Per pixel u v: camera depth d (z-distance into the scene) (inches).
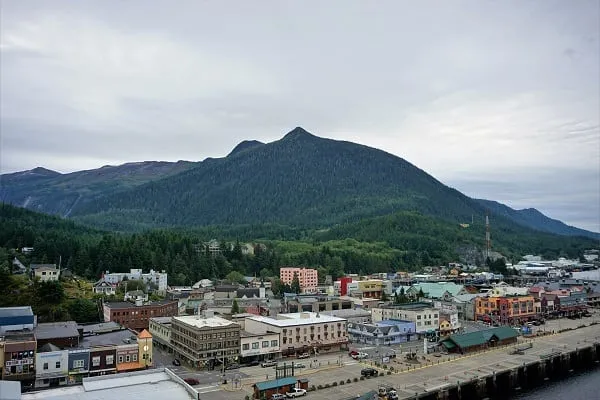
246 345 6151.6
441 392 5142.7
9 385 3905.0
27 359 4950.8
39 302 7751.0
